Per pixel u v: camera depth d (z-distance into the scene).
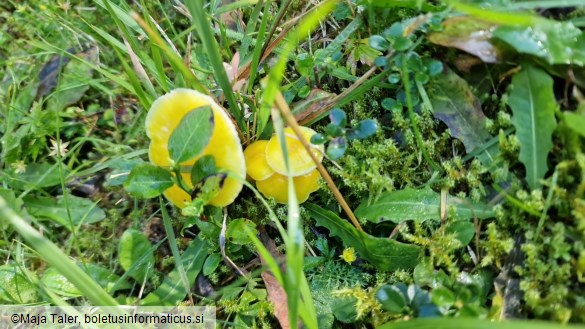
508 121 0.11
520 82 0.11
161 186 0.11
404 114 0.12
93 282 0.09
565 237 0.10
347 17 0.13
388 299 0.10
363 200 0.12
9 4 0.18
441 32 0.11
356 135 0.11
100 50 0.16
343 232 0.12
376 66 0.12
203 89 0.11
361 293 0.11
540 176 0.10
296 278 0.08
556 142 0.11
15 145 0.15
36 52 0.17
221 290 0.12
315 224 0.13
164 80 0.12
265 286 0.12
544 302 0.10
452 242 0.11
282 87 0.13
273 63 0.14
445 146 0.12
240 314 0.12
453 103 0.12
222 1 0.15
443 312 0.10
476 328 0.07
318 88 0.13
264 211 0.13
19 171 0.15
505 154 0.11
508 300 0.10
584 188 0.10
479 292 0.10
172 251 0.12
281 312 0.12
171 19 0.16
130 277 0.13
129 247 0.13
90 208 0.14
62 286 0.13
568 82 0.11
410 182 0.12
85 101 0.16
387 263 0.11
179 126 0.11
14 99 0.16
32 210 0.14
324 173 0.11
